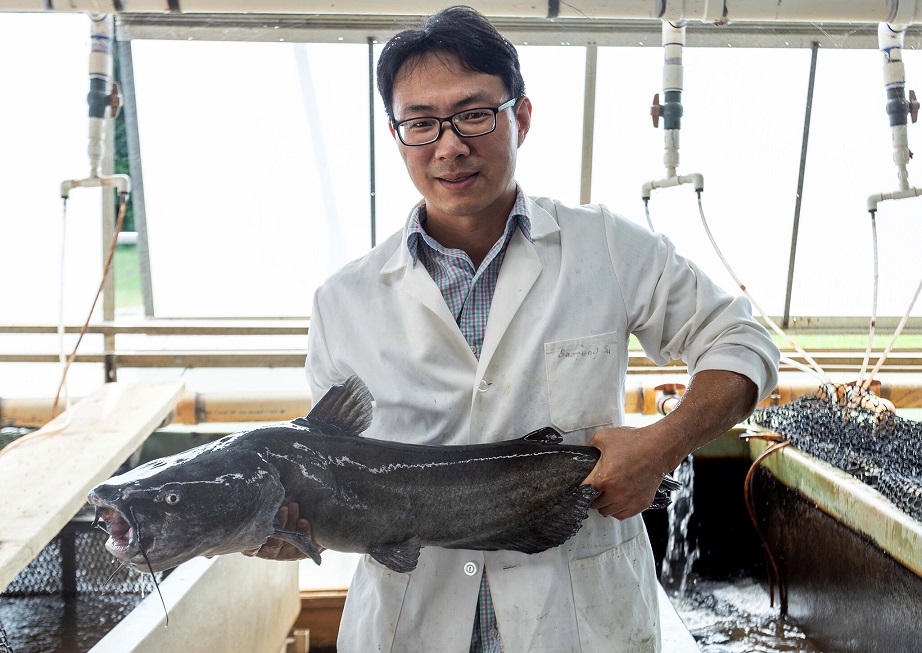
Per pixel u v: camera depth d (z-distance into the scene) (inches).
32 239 182.2
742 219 187.9
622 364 62.2
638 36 165.8
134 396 130.4
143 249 191.5
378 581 61.2
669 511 126.6
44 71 173.6
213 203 189.8
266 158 185.6
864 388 111.3
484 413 60.1
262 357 171.8
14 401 136.0
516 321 60.4
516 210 61.4
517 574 58.4
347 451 55.1
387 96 57.2
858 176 181.8
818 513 100.8
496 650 59.3
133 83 176.7
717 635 106.7
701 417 56.4
